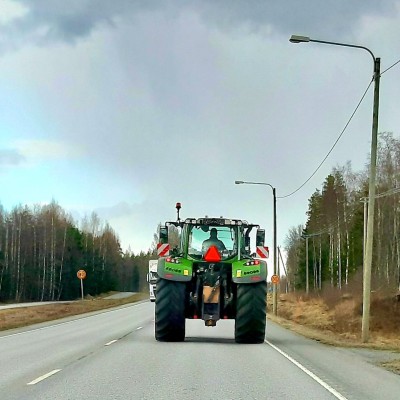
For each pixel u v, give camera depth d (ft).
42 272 320.29
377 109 74.13
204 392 34.99
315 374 43.80
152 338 71.92
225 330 89.66
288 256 437.58
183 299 65.05
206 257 64.54
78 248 371.35
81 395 33.55
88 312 162.30
